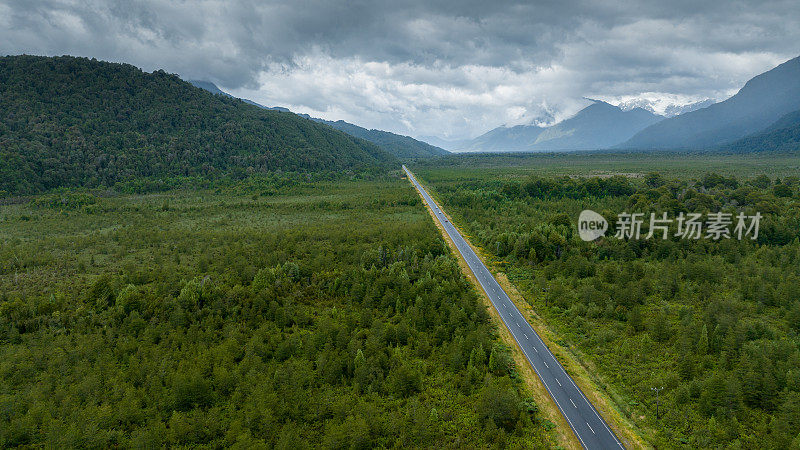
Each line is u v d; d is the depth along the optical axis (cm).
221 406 5756
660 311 8631
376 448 5200
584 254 11838
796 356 6269
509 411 5581
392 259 10638
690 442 5350
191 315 7625
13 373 5938
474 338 7000
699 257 11025
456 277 9994
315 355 6794
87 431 4944
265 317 7919
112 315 7481
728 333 7025
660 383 6469
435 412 5606
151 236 13412
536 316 8950
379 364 6581
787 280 9344
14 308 7394
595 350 7550
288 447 4944
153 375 6094
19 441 4888
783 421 5181
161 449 4956
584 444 5416
